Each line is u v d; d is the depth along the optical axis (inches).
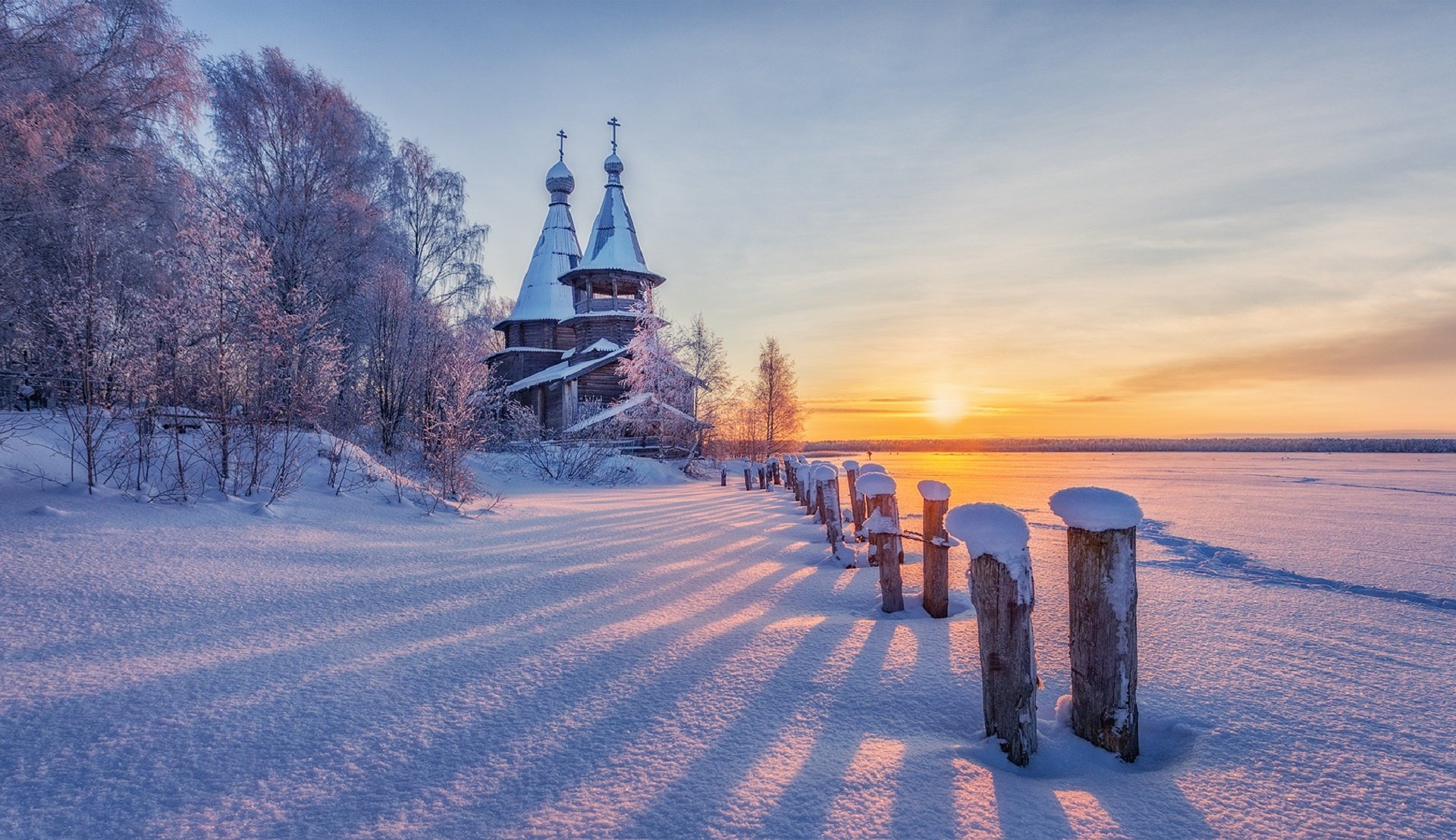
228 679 143.3
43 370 404.2
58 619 175.9
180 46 564.4
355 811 96.6
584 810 96.4
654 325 1279.5
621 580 254.2
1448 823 94.0
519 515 458.9
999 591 112.0
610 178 1455.5
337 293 898.7
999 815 94.6
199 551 258.1
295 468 421.1
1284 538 422.0
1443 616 219.8
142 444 351.6
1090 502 113.9
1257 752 116.5
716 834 90.4
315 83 908.0
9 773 104.9
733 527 426.3
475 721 126.0
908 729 123.6
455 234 1217.4
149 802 98.3
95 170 477.7
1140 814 95.6
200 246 388.2
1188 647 183.0
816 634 182.4
